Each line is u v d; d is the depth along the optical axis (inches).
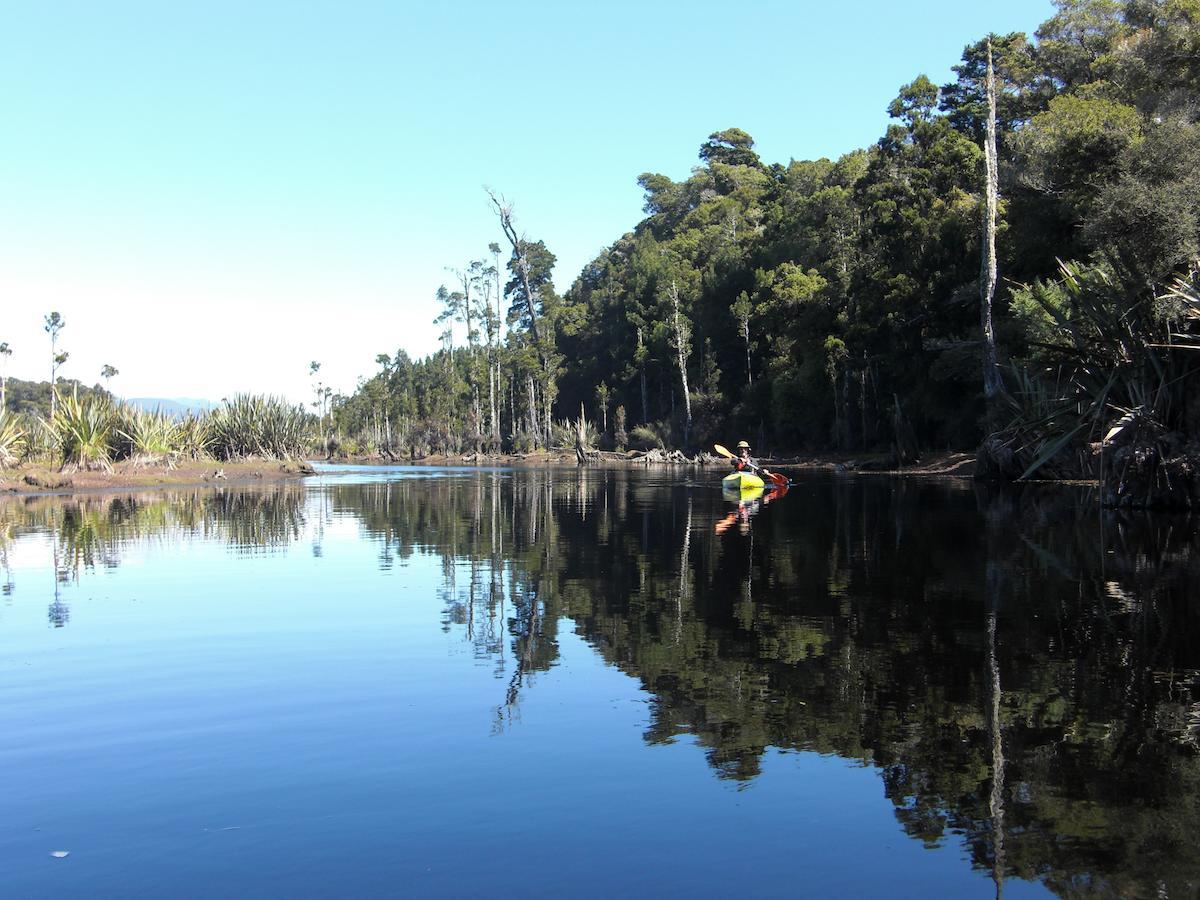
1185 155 920.3
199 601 444.1
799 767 216.1
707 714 256.1
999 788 201.3
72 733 249.0
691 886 161.8
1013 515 773.3
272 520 882.1
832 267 2372.0
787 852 174.2
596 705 266.5
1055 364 1119.0
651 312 3550.7
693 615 389.4
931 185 1888.5
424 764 222.1
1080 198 1254.3
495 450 3476.9
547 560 571.8
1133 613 370.3
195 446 1995.6
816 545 610.2
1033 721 243.3
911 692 271.6
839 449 2288.4
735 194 3939.5
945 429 1819.6
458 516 906.1
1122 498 808.3
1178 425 799.7
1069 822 185.2
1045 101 2007.9
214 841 182.2
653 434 3174.2
